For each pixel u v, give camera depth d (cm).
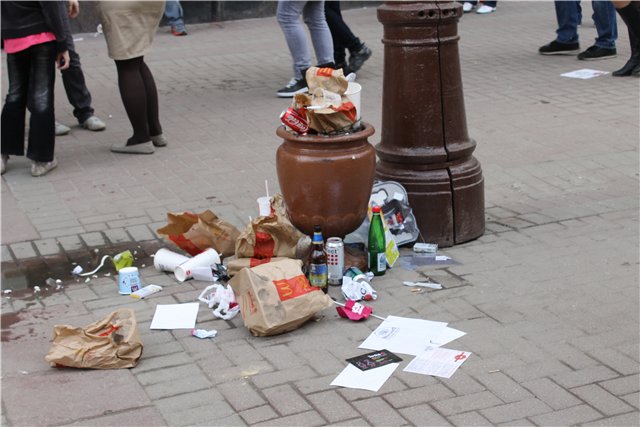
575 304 525
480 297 539
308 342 490
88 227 680
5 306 549
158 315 528
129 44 811
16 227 682
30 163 843
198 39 1438
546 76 1111
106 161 841
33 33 762
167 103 1048
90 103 952
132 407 428
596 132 877
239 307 514
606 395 428
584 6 1600
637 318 506
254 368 462
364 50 1138
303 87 1041
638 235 628
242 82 1142
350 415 416
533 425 404
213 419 416
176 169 809
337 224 557
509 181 753
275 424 410
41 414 424
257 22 1568
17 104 790
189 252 612
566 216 670
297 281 507
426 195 609
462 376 448
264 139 891
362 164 548
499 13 1580
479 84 1084
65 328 473
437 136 605
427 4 583
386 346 481
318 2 1025
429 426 405
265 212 619
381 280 569
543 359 463
